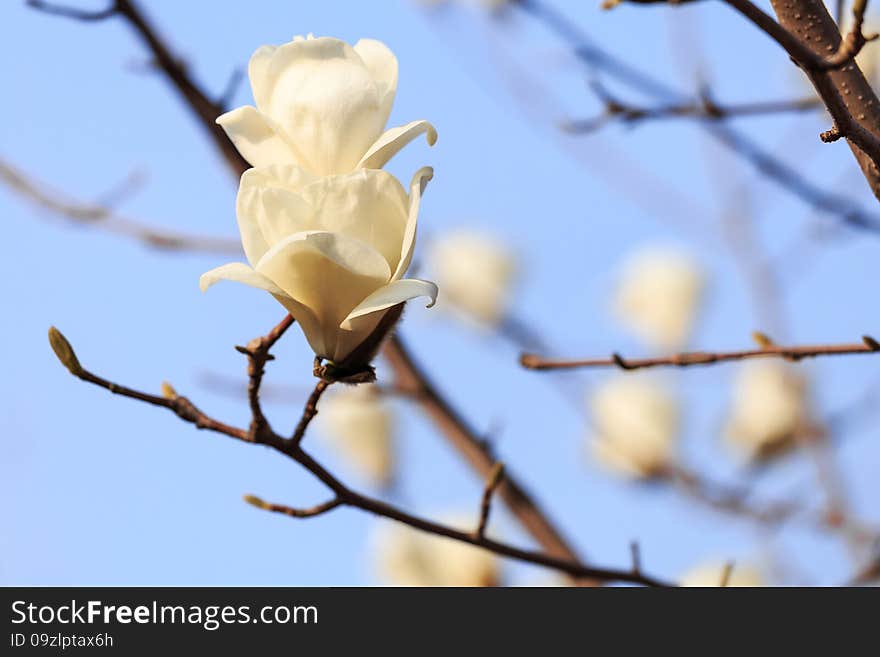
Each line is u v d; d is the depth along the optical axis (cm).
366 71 177
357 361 179
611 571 201
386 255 177
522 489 262
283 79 177
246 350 182
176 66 237
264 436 185
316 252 176
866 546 239
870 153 179
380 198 176
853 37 175
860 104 186
